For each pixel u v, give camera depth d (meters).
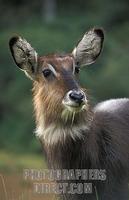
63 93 12.87
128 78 38.06
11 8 47.44
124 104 14.64
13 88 38.66
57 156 13.29
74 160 13.27
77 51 13.69
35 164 29.88
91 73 38.94
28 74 13.64
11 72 39.50
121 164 13.72
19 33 41.84
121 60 39.94
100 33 13.93
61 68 13.16
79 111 12.80
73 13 46.94
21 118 37.34
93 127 13.40
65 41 40.66
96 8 47.25
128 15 45.62
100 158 13.50
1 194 20.20
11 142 36.47
